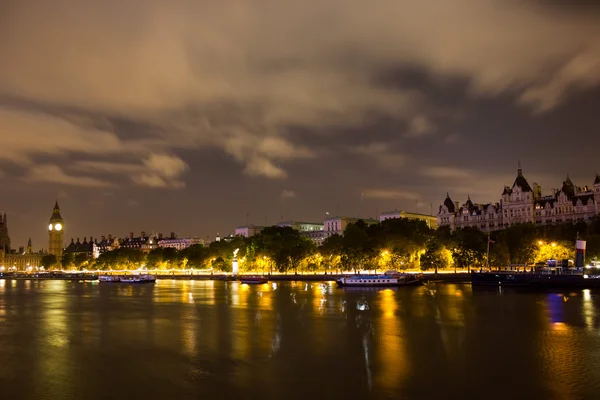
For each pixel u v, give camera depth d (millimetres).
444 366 64562
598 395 53375
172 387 58500
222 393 56125
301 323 98438
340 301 134125
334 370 63688
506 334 83188
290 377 61188
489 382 57875
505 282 160250
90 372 65250
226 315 111938
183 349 76688
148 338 85812
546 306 113812
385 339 81125
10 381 61969
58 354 75125
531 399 52562
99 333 91625
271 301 139250
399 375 61062
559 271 162125
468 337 81500
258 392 56125
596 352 70500
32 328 98312
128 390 57906
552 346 74188
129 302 147125
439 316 103062
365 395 54469
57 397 56219
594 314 101438
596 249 184500
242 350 75250
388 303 126438
